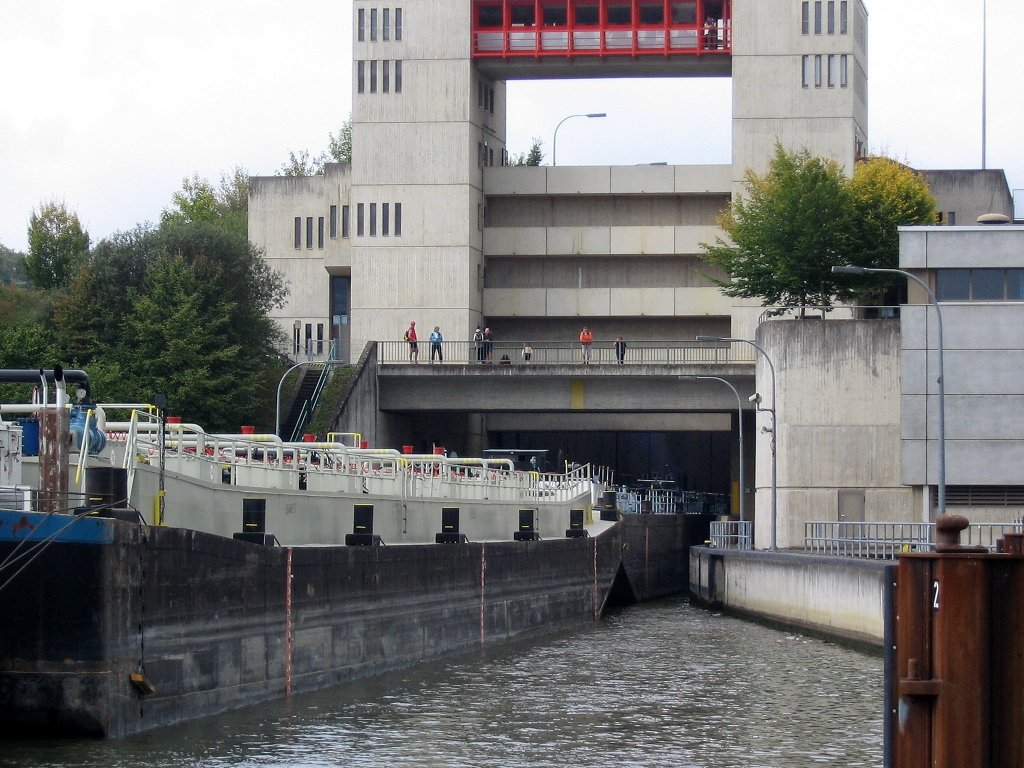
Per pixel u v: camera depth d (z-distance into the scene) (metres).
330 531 54.41
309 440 70.44
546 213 115.56
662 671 53.72
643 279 115.50
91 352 94.94
